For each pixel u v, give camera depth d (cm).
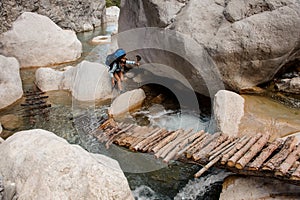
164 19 468
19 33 735
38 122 442
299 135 329
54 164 226
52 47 762
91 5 1430
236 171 263
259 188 259
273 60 409
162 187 305
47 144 247
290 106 408
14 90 522
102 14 1576
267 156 262
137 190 302
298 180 229
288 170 236
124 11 607
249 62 418
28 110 483
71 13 1273
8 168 243
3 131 416
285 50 400
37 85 591
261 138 294
